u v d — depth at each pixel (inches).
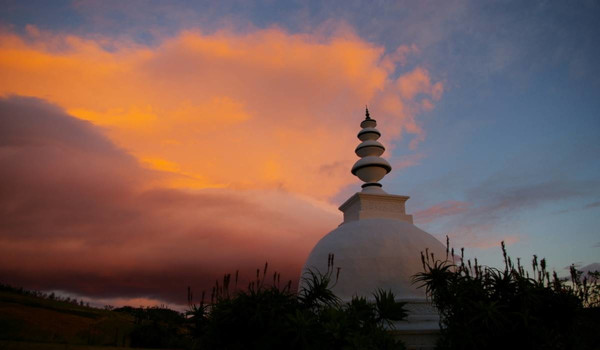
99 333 949.2
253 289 398.0
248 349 374.0
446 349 408.5
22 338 794.2
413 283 488.4
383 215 727.7
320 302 437.4
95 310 1217.4
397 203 750.5
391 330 432.8
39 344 740.0
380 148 803.4
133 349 759.1
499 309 375.9
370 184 772.0
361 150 807.1
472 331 368.2
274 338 362.3
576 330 389.4
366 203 734.5
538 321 368.8
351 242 590.9
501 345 370.3
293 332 358.9
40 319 936.9
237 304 378.6
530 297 373.7
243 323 375.2
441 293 406.6
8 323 855.7
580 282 504.4
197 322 435.8
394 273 543.8
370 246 573.9
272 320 370.6
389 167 788.6
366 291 534.9
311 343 349.1
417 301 515.5
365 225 625.0
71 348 720.3
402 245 574.2
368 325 392.5
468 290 386.6
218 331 383.2
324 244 626.5
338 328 355.9
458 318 384.5
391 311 425.1
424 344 473.4
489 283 396.8
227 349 378.3
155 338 917.2
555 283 413.7
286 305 390.0
